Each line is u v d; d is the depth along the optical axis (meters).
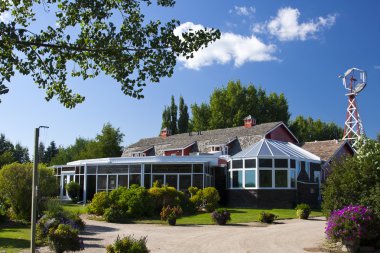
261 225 25.06
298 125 82.12
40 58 8.04
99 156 67.81
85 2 8.10
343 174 18.58
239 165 37.66
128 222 26.23
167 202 29.78
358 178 18.12
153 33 8.00
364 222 15.79
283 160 36.25
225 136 50.44
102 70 8.62
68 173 44.12
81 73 8.80
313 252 15.98
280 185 35.94
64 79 8.51
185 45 7.95
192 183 37.69
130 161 39.19
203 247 16.80
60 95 8.94
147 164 38.75
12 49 7.78
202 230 22.58
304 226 24.27
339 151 45.66
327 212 18.59
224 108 74.94
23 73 7.99
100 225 24.34
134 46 7.94
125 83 8.18
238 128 52.78
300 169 38.09
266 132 46.88
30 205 24.17
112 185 40.00
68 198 43.53
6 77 7.95
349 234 15.68
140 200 28.08
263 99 77.06
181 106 81.00
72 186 41.50
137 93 8.27
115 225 24.56
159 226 24.47
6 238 17.50
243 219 27.61
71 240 13.99
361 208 16.33
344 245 16.42
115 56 8.01
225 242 18.20
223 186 39.59
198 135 55.53
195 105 80.25
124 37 7.95
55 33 8.20
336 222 16.14
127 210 27.70
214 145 48.38
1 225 22.30
